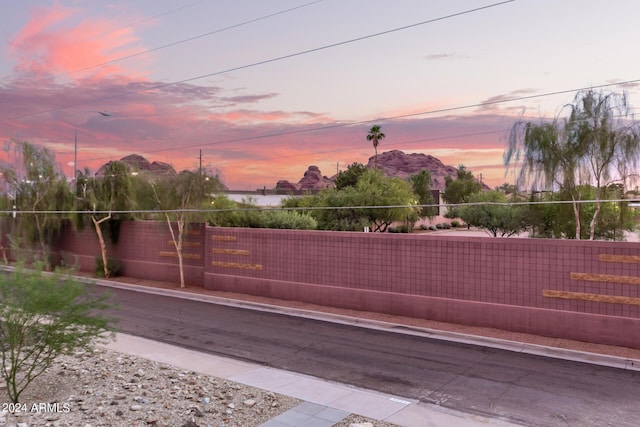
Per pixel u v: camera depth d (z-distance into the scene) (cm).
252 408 971
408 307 1819
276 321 1839
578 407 1020
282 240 2203
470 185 11338
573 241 1520
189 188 2642
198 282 2614
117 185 3064
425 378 1201
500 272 1645
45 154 3566
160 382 1119
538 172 2580
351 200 4403
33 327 1030
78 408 949
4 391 1045
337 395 1067
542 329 1551
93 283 1244
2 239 3966
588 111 2452
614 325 1438
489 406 1022
